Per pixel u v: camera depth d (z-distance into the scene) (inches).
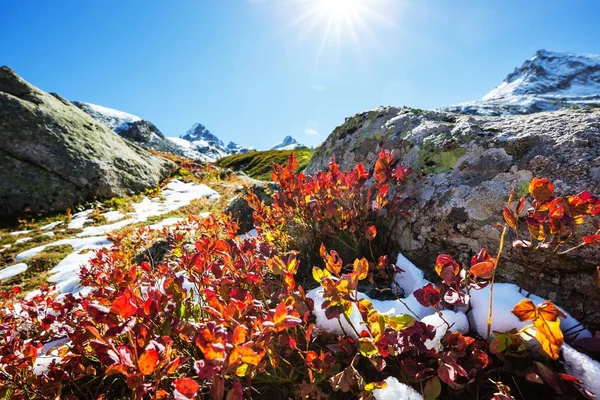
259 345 48.0
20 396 60.7
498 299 61.2
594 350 49.4
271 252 78.7
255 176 1152.2
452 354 49.4
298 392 54.6
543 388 50.9
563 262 63.5
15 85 568.7
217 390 39.0
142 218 384.2
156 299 59.5
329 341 67.2
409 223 94.1
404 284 84.2
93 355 73.4
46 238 327.9
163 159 746.8
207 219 136.8
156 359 40.6
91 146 550.6
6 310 106.9
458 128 102.8
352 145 156.5
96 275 116.1
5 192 421.4
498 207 75.6
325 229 96.7
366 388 48.0
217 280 65.6
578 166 66.8
